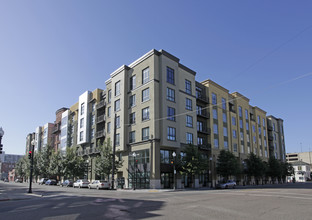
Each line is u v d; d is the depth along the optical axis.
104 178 46.47
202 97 47.53
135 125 39.66
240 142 55.97
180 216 9.68
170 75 40.00
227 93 55.25
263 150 68.06
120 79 44.19
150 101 37.56
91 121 55.28
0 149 23.33
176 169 37.41
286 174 71.56
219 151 48.34
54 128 77.31
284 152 82.69
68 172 49.97
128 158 39.81
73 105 64.56
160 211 10.95
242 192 22.56
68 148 52.50
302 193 20.55
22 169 89.06
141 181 36.53
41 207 13.30
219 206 12.40
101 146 41.62
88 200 16.34
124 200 15.91
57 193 25.14
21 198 19.50
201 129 46.16
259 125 68.94
